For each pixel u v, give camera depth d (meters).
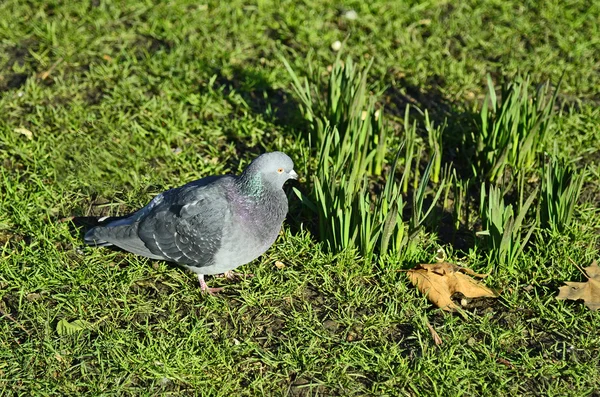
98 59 7.15
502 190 5.59
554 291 5.07
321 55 7.28
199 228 4.72
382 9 7.82
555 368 4.55
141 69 7.01
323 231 5.32
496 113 5.93
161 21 7.52
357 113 5.66
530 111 5.94
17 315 4.85
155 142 6.24
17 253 5.21
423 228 5.36
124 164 6.07
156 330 4.78
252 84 6.93
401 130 6.58
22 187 5.75
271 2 7.84
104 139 6.26
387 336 4.79
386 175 6.11
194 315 4.86
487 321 4.84
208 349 4.63
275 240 5.39
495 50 7.43
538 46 7.51
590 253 5.30
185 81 6.93
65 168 5.98
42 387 4.40
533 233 5.51
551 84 7.05
